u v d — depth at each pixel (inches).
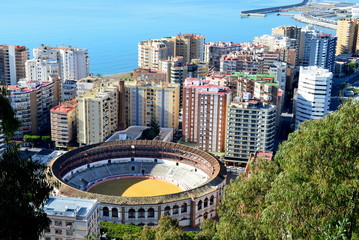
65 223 6815.9
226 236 3582.7
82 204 7121.1
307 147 2982.3
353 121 2933.1
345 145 2886.3
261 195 3745.1
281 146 3531.0
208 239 4926.2
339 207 2874.0
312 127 3122.5
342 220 2753.4
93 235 6284.5
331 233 2768.2
